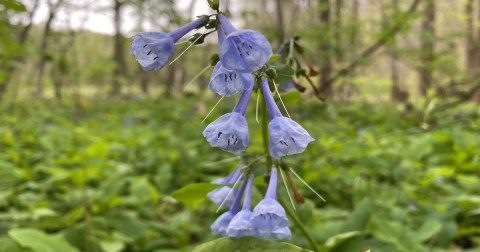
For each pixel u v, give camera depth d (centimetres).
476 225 39
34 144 69
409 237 29
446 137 64
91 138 72
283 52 23
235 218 17
